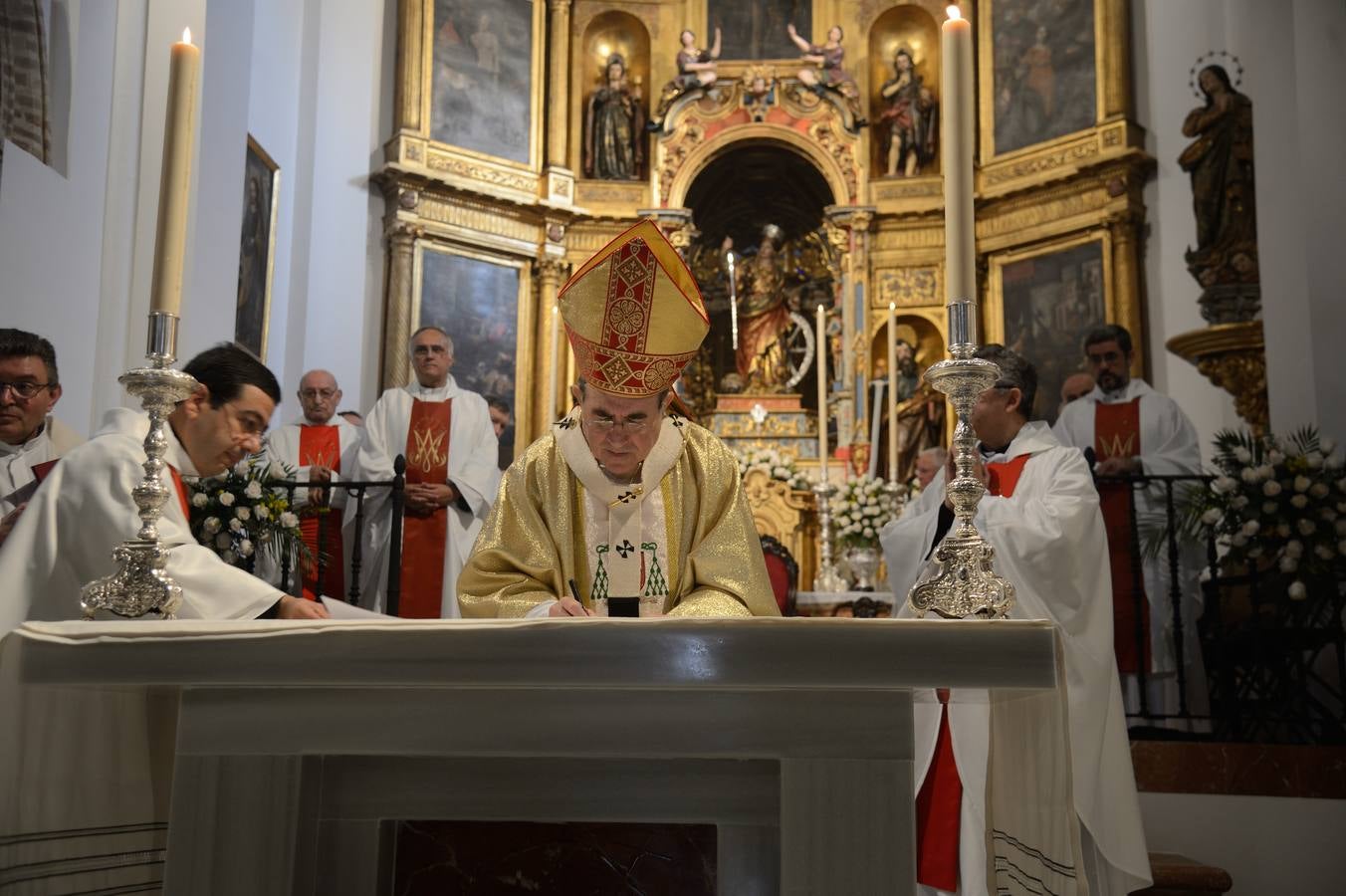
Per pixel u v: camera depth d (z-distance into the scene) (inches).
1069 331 441.1
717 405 477.1
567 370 472.4
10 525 126.3
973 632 66.1
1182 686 202.7
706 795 73.9
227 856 71.7
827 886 68.3
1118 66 440.8
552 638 65.8
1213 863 170.9
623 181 493.4
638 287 97.0
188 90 92.4
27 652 68.2
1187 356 326.6
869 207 481.4
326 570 253.4
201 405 114.9
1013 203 463.2
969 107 91.1
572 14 504.1
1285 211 277.7
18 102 217.3
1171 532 208.2
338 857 75.5
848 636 65.9
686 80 493.4
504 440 456.8
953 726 130.0
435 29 460.4
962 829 128.3
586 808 74.5
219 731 72.6
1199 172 351.9
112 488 105.6
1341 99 262.5
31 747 76.6
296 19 429.4
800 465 453.7
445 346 274.5
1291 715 199.9
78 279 226.5
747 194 522.9
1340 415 257.9
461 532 254.2
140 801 84.8
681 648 65.5
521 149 477.7
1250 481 198.7
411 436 265.1
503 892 79.4
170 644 67.8
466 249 457.4
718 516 112.5
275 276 410.9
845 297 478.9
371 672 66.4
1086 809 126.1
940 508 150.9
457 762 75.6
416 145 448.8
